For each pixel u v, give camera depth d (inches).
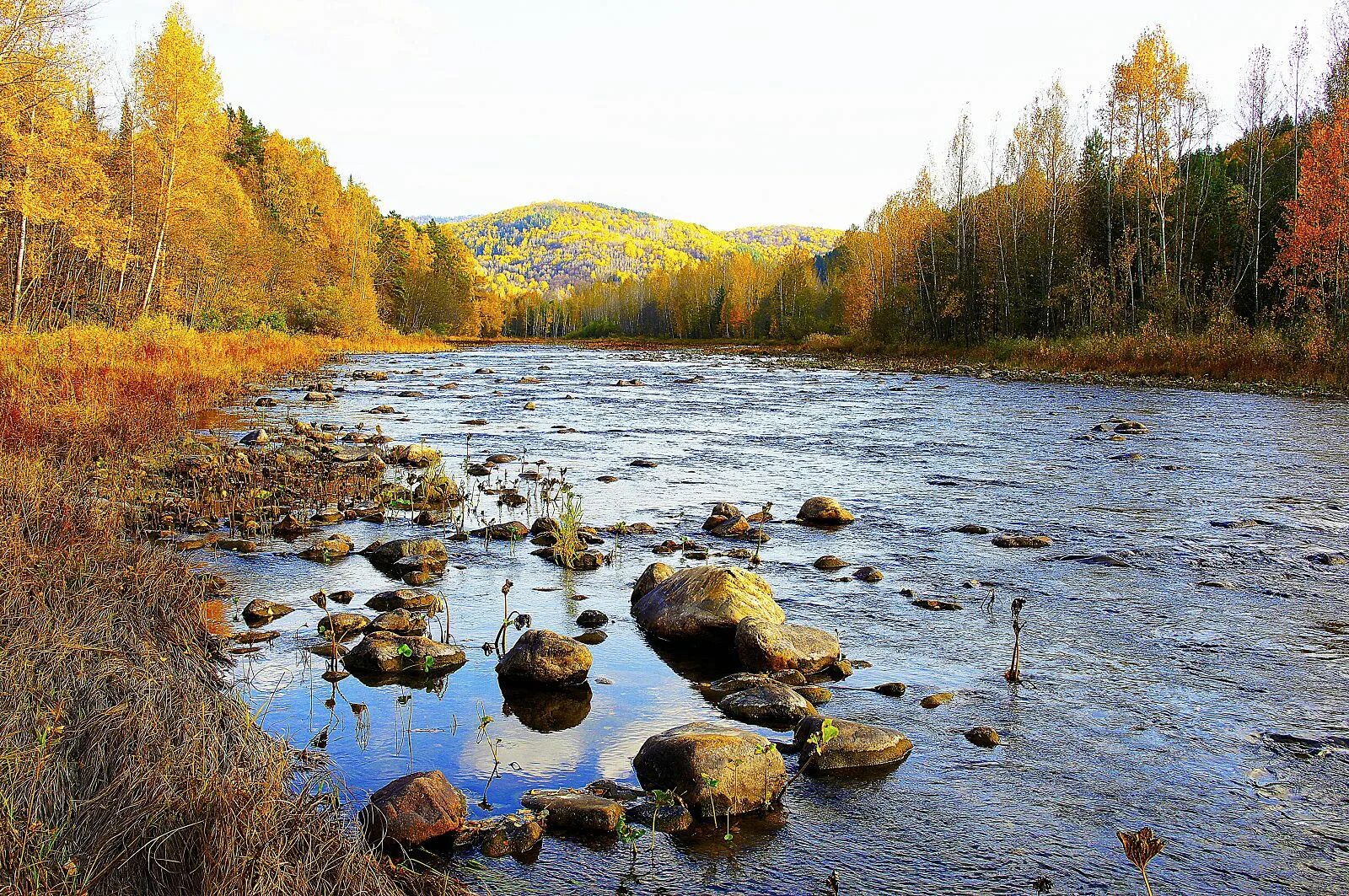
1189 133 1708.9
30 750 131.4
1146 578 317.7
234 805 123.2
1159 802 166.6
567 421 804.6
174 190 1402.6
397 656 229.9
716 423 792.9
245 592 287.3
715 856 147.5
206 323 1640.0
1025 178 2187.5
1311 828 157.8
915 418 839.1
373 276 3088.1
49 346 804.0
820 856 148.3
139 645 198.2
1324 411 885.8
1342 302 1390.3
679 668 237.0
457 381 1288.1
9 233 1201.4
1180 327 1596.9
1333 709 208.2
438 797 154.5
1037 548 360.5
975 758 183.8
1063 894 138.0
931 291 2413.9
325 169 2551.7
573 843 150.9
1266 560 342.6
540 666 221.3
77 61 996.6
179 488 437.7
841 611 280.7
